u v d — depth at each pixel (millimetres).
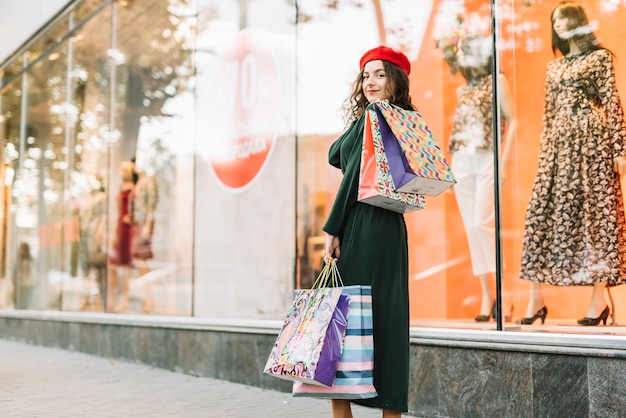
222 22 6906
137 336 7109
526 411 3756
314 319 2705
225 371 5883
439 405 4184
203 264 6820
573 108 4250
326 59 5859
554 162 4305
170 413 4367
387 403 2725
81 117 8969
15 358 7684
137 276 7680
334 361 2633
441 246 5070
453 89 5059
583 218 4152
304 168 5941
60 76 9508
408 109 3029
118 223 8070
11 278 10711
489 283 4738
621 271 3975
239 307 6402
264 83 6371
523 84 4504
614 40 4133
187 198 7109
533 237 4336
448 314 4980
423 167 2699
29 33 10188
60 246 9281
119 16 8297
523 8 4543
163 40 7613
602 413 3447
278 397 5023
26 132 10453
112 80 8375
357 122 2949
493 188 4695
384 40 5488
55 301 9297
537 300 4285
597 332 3791
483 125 4859
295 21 6137
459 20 5043
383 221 2822
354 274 2799
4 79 11234
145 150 7762
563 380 3611
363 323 2705
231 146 6656
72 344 8508
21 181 10531
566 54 4316
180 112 7320
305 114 5973
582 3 4273
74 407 4598
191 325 6305
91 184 8648
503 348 3857
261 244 6258
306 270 5844
